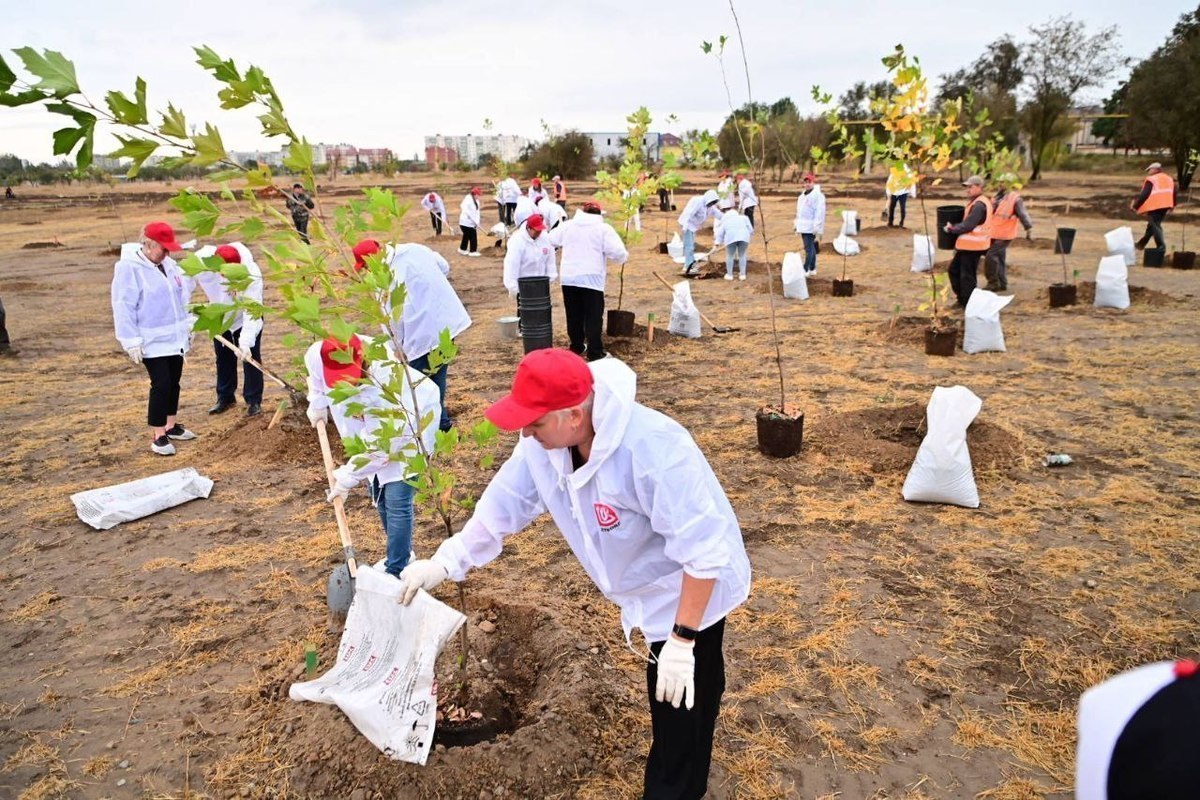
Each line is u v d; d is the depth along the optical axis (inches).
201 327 95.0
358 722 115.5
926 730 129.4
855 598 166.7
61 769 124.6
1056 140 1641.2
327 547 196.4
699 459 90.0
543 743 118.5
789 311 470.0
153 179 2844.5
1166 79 1179.3
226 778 120.5
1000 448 235.6
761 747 126.1
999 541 188.7
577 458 93.6
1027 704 134.5
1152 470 223.9
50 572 187.5
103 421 299.3
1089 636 151.6
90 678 147.6
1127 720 46.4
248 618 165.9
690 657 88.9
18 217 1412.4
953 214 587.2
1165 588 165.9
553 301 557.0
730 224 569.9
